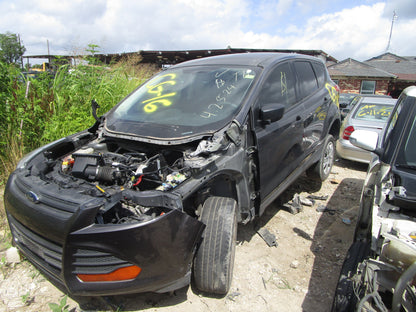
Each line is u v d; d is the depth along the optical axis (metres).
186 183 2.37
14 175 2.75
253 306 2.63
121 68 7.33
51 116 5.17
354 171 6.24
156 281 2.21
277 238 3.63
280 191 3.64
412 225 1.99
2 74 5.00
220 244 2.57
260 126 3.16
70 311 2.48
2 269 2.97
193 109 3.17
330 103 4.89
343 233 3.79
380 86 30.78
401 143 2.57
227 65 3.74
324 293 2.80
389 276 1.79
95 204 2.15
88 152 3.05
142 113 3.33
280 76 3.77
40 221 2.23
